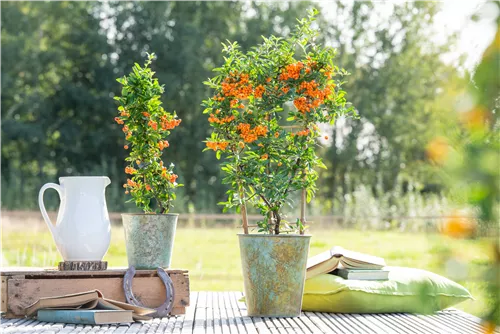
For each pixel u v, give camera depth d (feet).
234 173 14.34
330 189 92.27
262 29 92.53
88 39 87.66
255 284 13.50
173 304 13.53
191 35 89.25
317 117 14.21
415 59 92.32
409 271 15.08
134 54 88.94
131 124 14.69
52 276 13.35
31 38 85.71
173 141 89.25
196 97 89.04
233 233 47.47
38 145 86.33
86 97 86.74
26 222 46.83
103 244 13.82
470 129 2.66
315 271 14.74
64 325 12.08
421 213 57.82
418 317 13.67
